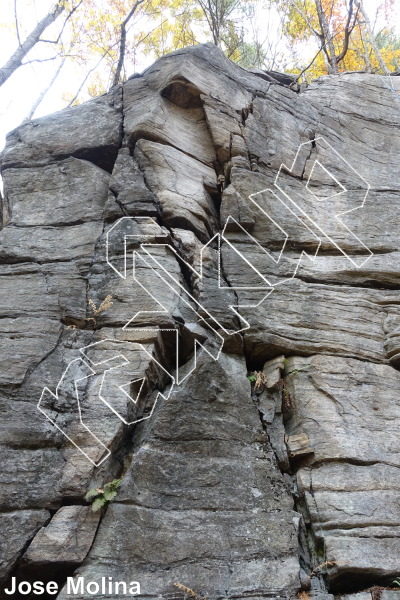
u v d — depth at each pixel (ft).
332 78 28.96
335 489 15.56
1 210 23.66
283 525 14.53
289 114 25.45
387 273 21.34
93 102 24.06
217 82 23.98
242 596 13.10
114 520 13.84
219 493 14.82
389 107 28.40
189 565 13.46
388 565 14.05
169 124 22.65
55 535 13.50
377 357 19.13
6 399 15.65
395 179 25.22
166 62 23.90
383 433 17.17
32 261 19.36
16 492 14.10
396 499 15.57
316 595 13.44
